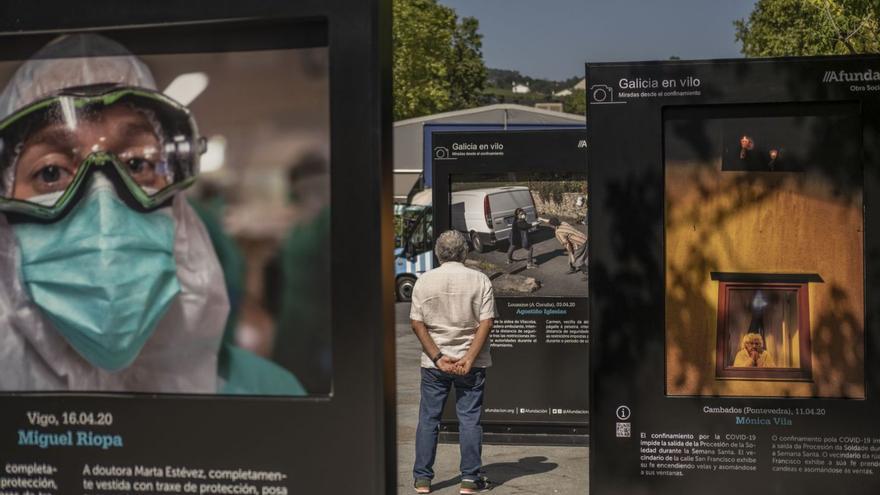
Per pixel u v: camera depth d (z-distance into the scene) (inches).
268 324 120.9
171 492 122.5
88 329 123.7
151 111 122.6
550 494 285.4
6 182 123.9
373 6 117.2
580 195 357.1
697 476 199.3
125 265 123.2
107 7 121.8
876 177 191.9
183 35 121.8
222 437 121.2
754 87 193.6
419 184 1378.0
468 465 285.9
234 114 121.2
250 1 119.3
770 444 196.5
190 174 122.0
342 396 118.4
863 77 190.7
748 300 197.6
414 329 285.1
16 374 125.0
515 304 359.9
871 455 194.7
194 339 122.0
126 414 123.0
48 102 123.4
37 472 124.7
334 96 118.0
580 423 358.0
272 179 120.4
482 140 358.3
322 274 119.5
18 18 123.2
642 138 197.6
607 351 200.4
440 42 2012.8
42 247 124.1
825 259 195.8
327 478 118.8
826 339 196.1
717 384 198.5
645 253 198.5
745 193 197.2
